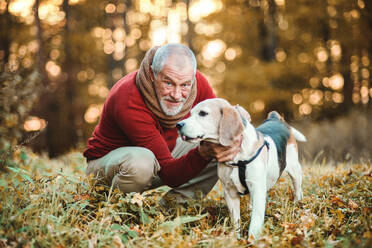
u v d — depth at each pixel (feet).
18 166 14.11
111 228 8.77
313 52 45.39
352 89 46.37
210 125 9.61
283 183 13.28
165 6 50.42
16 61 17.67
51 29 49.14
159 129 10.95
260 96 43.86
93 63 53.26
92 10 51.03
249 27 48.47
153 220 9.50
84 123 49.21
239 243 8.69
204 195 11.80
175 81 9.93
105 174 10.77
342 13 43.98
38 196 9.23
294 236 8.59
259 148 9.75
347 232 8.82
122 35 52.08
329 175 13.85
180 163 9.96
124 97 10.37
